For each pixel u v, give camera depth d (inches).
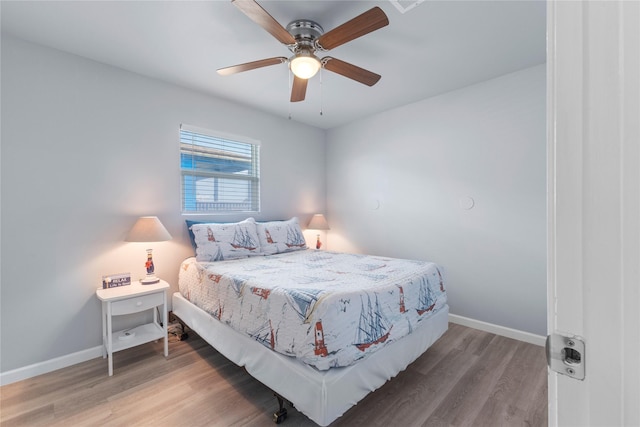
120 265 95.0
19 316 78.0
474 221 110.3
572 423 15.2
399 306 70.8
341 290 62.8
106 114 92.4
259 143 134.8
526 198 98.7
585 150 14.5
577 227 14.9
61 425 60.6
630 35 13.4
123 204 95.8
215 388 72.8
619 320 13.9
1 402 67.9
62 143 84.7
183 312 99.1
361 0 65.7
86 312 88.2
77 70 87.3
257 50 85.8
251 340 70.0
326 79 104.0
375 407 65.8
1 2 65.1
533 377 77.7
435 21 72.5
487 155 106.6
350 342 57.6
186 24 73.7
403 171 131.5
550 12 15.8
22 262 78.7
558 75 15.4
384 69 97.0
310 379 54.2
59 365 82.7
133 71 97.6
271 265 96.0
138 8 67.8
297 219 144.2
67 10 68.1
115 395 70.1
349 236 155.5
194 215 114.7
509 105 101.1
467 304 112.7
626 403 13.8
